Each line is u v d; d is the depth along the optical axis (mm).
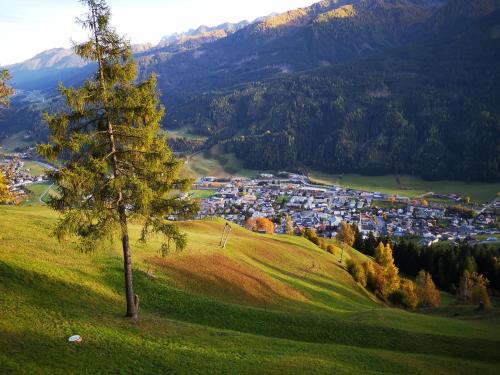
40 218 53875
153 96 28719
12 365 22406
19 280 33188
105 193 27938
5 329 26078
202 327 34312
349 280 85438
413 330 44500
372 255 149750
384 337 40375
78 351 25641
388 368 32125
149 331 30688
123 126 27922
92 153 27859
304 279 69812
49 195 27000
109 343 27453
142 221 30625
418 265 137375
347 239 134375
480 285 100812
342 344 38250
